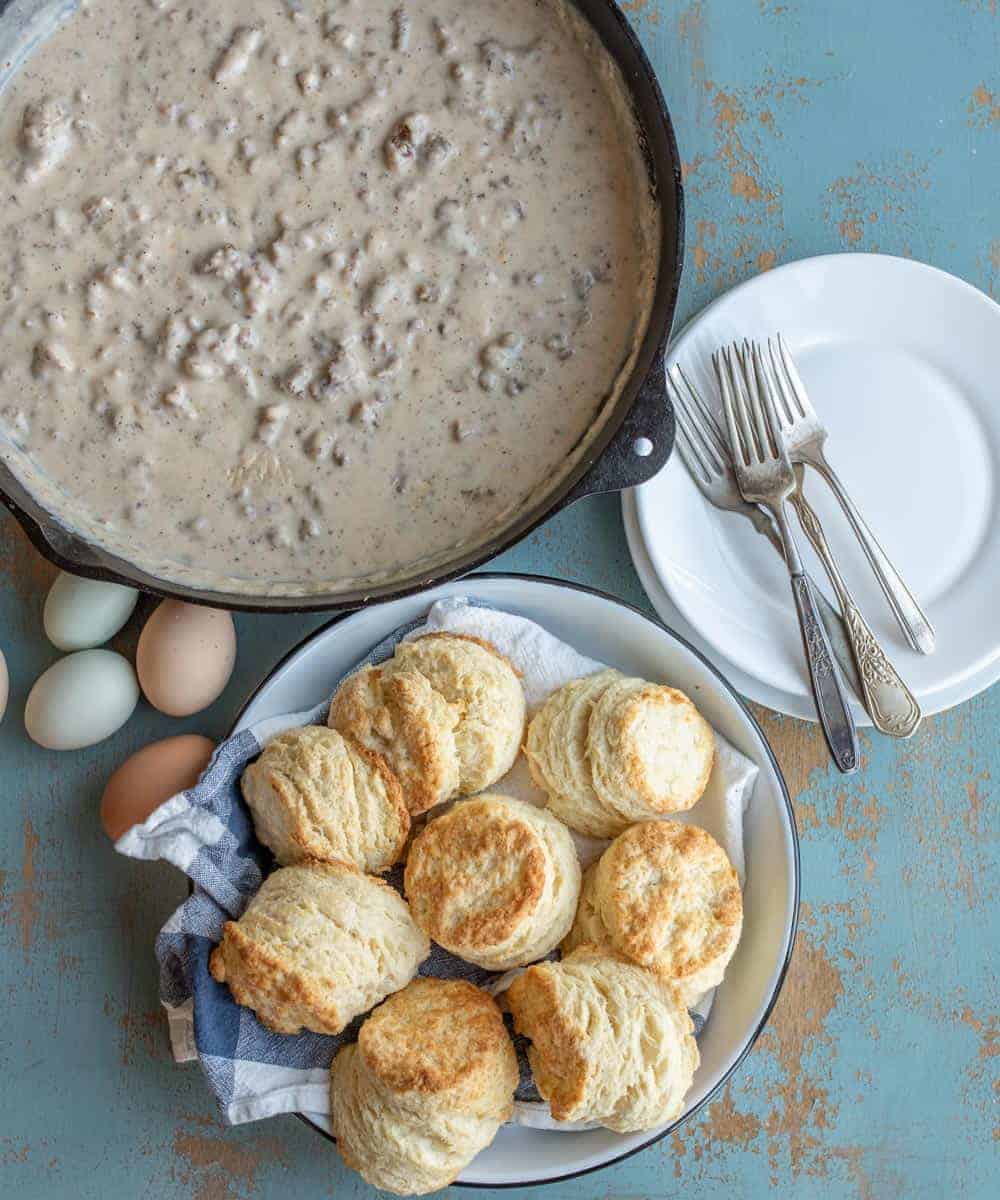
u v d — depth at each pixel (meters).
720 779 0.82
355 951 0.77
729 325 0.86
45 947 0.86
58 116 0.79
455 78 0.79
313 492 0.79
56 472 0.79
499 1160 0.80
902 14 0.88
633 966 0.79
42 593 0.87
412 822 0.82
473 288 0.79
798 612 0.84
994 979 0.88
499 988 0.81
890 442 0.87
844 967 0.88
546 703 0.83
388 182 0.79
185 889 0.87
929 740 0.88
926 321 0.86
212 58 0.79
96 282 0.78
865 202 0.88
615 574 0.88
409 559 0.80
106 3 0.79
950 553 0.87
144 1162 0.86
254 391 0.79
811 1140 0.87
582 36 0.79
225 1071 0.78
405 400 0.79
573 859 0.81
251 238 0.79
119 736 0.87
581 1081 0.76
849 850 0.88
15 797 0.87
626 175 0.80
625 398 0.77
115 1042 0.86
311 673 0.84
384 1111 0.77
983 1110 0.88
